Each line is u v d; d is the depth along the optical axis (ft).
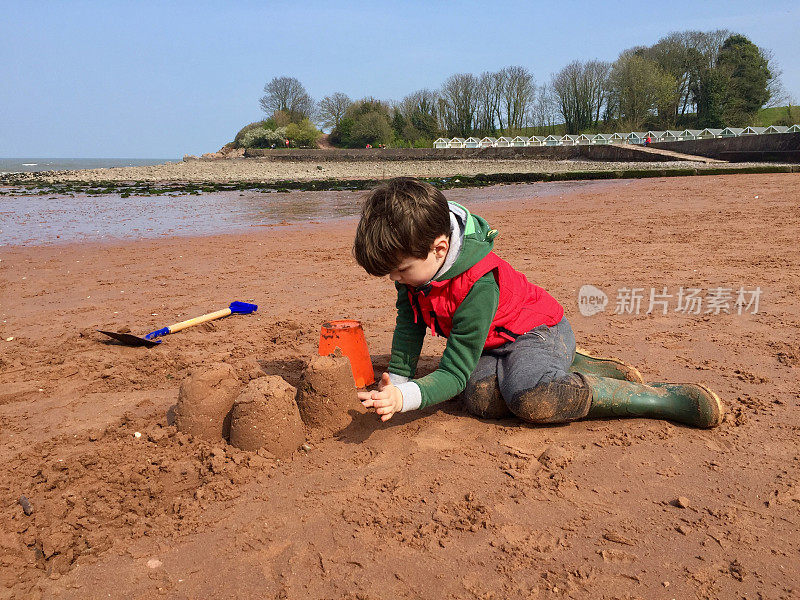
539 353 9.03
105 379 11.37
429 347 12.97
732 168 71.51
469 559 6.14
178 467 7.91
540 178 81.35
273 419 8.25
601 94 226.99
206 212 48.14
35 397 10.58
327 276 21.11
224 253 26.61
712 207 37.22
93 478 7.73
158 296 18.49
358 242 7.97
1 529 6.69
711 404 8.75
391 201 7.70
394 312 15.97
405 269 8.11
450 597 5.62
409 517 6.86
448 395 8.44
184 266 23.58
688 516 6.78
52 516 6.97
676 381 10.68
